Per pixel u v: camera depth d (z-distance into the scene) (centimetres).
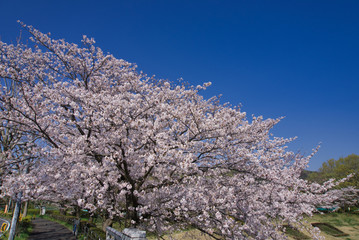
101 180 621
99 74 1015
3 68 653
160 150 522
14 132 895
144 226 682
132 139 639
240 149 643
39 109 614
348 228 1942
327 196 746
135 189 652
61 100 653
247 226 575
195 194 592
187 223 673
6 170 749
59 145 714
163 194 666
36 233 1600
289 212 646
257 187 675
